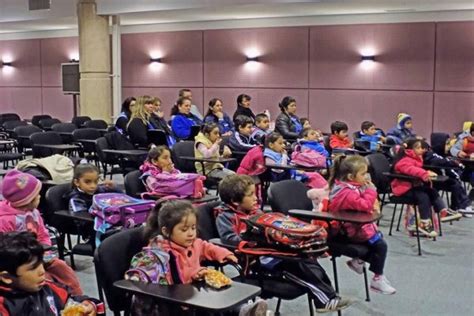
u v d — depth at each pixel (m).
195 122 7.57
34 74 15.38
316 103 11.38
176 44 12.90
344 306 3.22
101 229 3.71
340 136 7.68
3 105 16.14
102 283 2.70
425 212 5.61
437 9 9.95
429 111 10.38
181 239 2.63
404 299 4.10
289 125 8.12
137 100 7.20
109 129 9.02
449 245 5.50
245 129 7.09
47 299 2.27
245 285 2.49
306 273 3.14
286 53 11.59
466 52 10.00
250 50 11.97
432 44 10.23
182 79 12.91
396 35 10.51
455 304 4.03
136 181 4.66
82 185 4.07
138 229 2.86
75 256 4.93
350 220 3.59
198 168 6.43
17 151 9.52
